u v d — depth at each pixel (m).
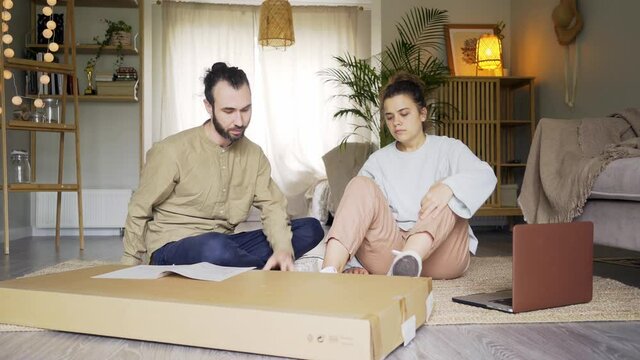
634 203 2.47
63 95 4.15
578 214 2.71
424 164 2.15
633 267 3.00
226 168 1.89
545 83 5.04
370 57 5.89
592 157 2.83
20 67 3.83
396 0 5.56
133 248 1.85
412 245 1.75
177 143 1.84
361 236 1.80
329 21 6.16
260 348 1.22
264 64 6.10
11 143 4.85
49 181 5.50
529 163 3.07
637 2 3.81
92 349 1.33
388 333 1.23
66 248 4.08
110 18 5.50
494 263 2.86
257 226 4.80
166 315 1.31
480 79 5.14
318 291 1.37
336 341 1.15
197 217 1.92
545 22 5.02
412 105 2.12
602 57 4.21
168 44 5.95
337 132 6.12
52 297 1.44
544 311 1.71
